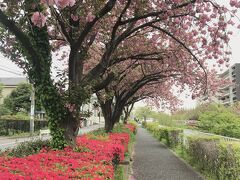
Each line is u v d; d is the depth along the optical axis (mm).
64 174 6441
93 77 11000
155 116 60250
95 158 8672
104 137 16234
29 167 6914
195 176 13633
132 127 40219
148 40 15367
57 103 10180
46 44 9922
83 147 10430
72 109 10180
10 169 6629
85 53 11484
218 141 13328
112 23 12828
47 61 9961
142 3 10523
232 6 9172
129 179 12812
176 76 19609
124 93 24312
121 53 14203
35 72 9961
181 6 9852
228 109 33031
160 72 19453
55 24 10219
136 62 19594
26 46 9336
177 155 20797
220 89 19812
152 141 33156
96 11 9461
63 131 10367
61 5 4590
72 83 10352
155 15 10477
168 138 26766
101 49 18469
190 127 37875
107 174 6828
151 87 28922
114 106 24078
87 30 9789
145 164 16953
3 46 10242
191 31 11906
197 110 42406
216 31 10047
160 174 14094
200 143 15000
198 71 17312
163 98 30859
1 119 37000
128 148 22016
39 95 10195
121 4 11648
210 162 13195
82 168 7172
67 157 8438
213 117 30109
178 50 14977
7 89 65438
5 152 9977
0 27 9875
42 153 8930
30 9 7910
